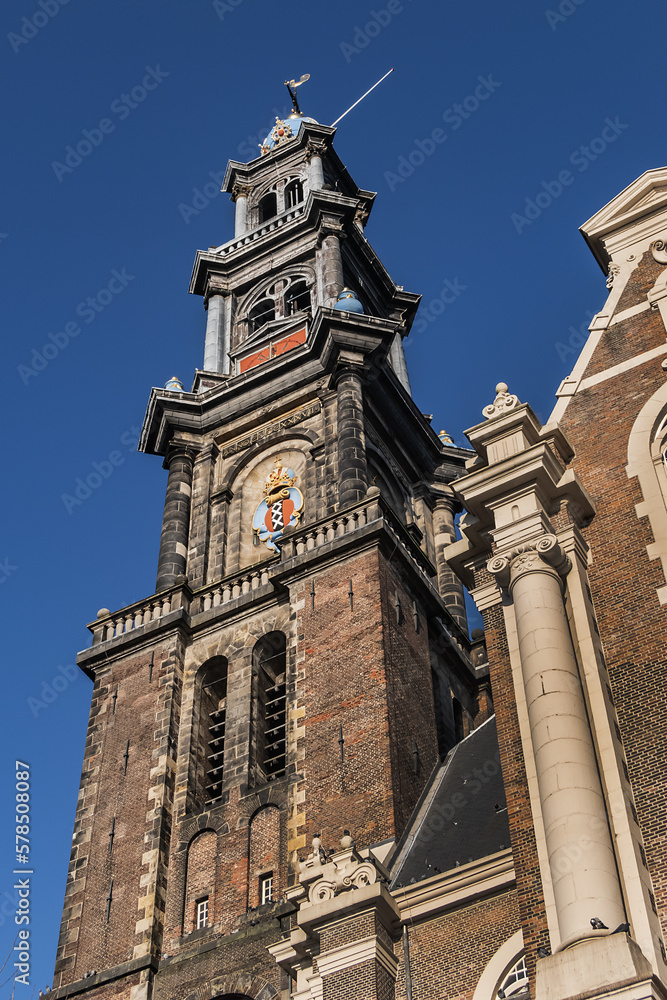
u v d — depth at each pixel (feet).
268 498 149.89
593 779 68.90
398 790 104.78
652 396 87.45
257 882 108.58
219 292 189.37
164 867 113.70
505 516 83.10
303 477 149.07
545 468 82.99
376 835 101.60
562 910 64.34
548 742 70.59
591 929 62.28
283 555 130.93
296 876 103.50
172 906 110.63
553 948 64.69
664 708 72.59
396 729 110.22
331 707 113.39
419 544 142.31
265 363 159.22
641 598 77.77
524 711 75.00
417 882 85.46
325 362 155.33
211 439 159.33
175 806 118.52
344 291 164.96
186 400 160.04
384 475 157.69
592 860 65.16
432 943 82.84
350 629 118.42
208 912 108.58
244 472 154.61
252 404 157.99
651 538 80.07
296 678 117.80
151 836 115.14
